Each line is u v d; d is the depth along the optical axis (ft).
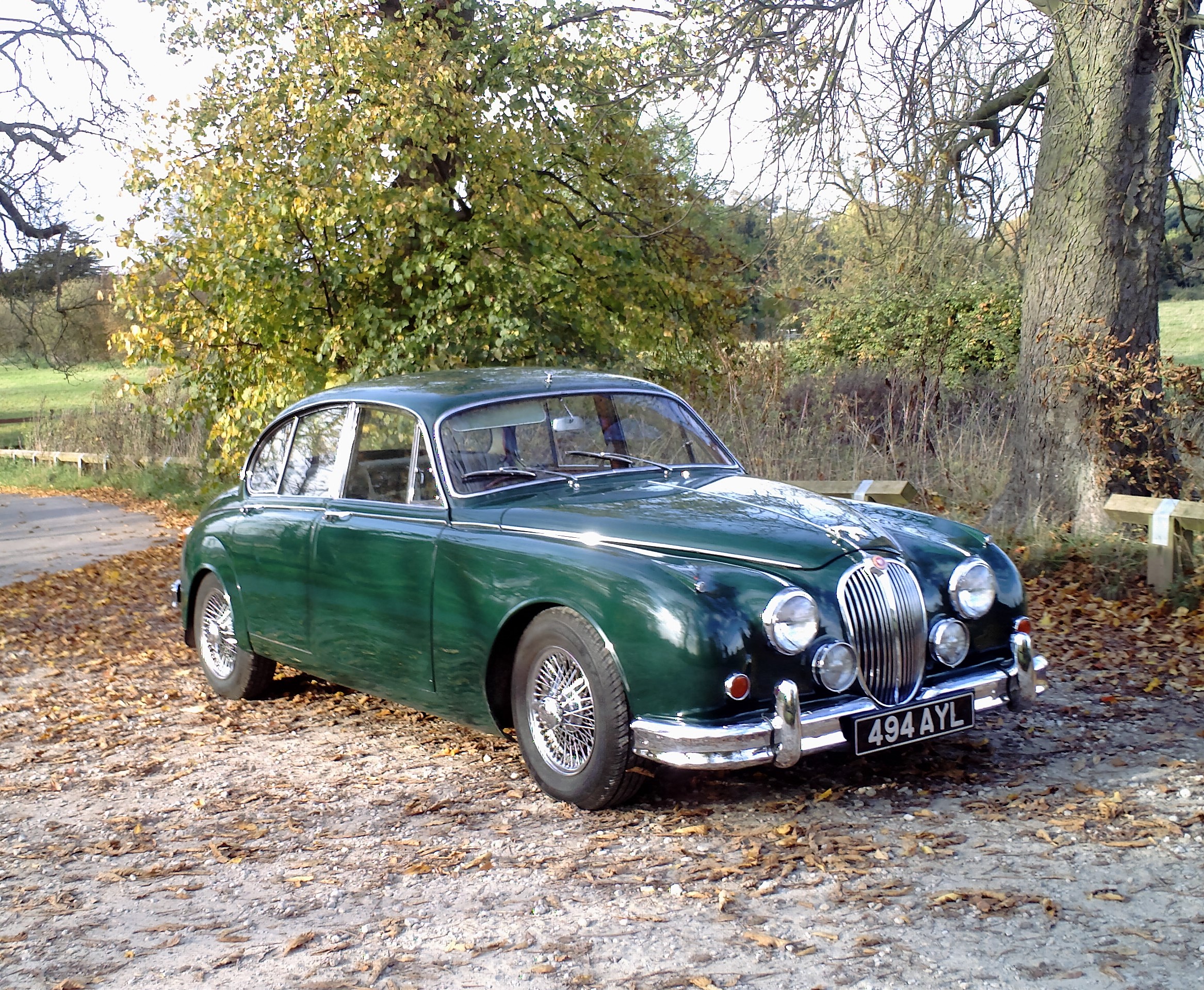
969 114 30.27
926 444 38.47
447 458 16.47
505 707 15.74
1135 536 28.25
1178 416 29.96
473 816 14.89
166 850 14.47
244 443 46.73
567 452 17.25
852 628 13.70
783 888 12.06
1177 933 10.60
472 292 43.01
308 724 20.15
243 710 21.48
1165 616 23.89
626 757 13.76
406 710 20.61
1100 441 29.07
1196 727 17.08
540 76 44.37
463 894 12.49
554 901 12.12
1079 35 28.78
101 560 44.52
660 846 13.44
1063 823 13.35
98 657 27.40
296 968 10.98
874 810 14.17
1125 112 28.63
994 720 17.83
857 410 42.11
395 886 12.84
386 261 44.37
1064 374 29.55
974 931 10.85
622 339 47.37
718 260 48.88
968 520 32.58
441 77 40.34
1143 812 13.66
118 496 69.26
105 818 15.85
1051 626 23.98
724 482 17.24
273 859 13.92
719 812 14.38
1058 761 15.75
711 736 12.84
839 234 38.96
